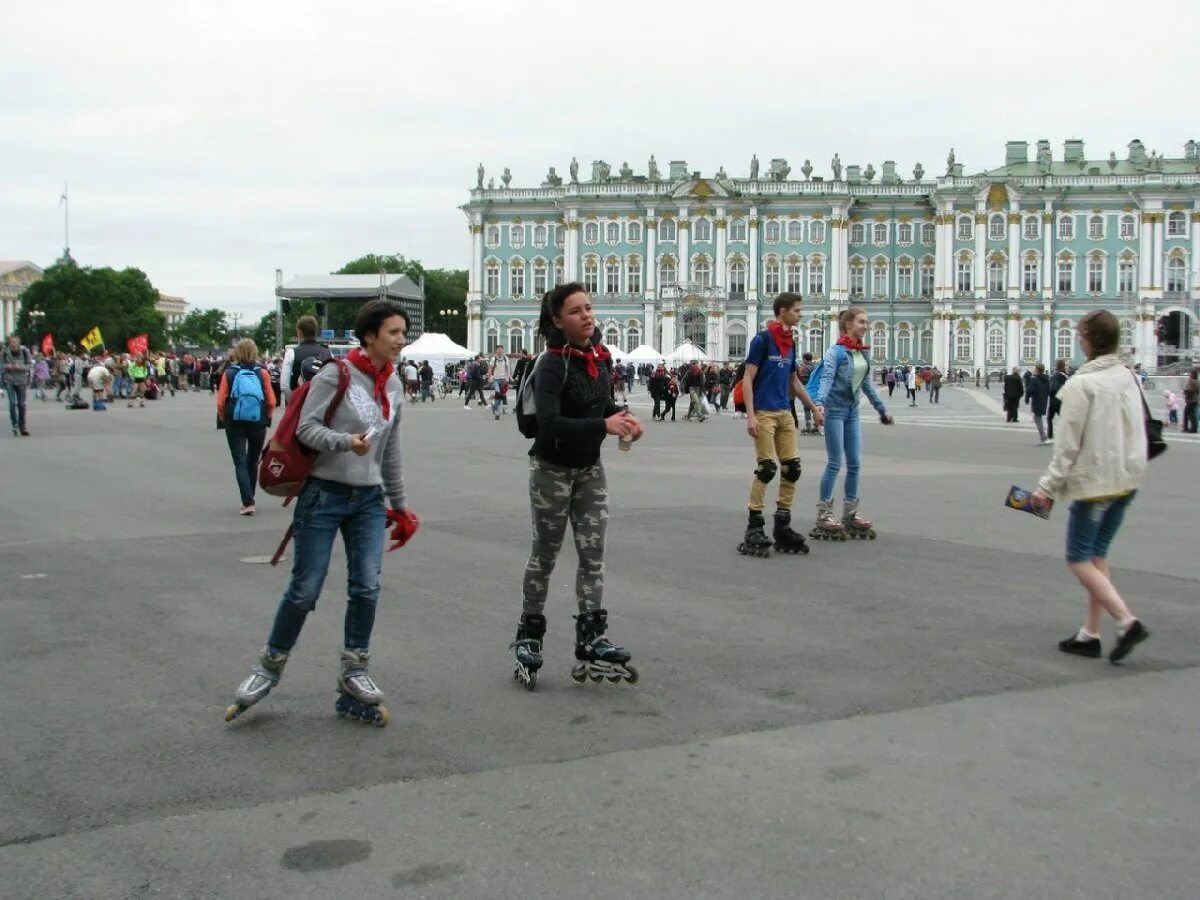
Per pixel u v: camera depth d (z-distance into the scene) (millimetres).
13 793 5250
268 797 5191
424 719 6301
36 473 19156
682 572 10477
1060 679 7070
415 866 4504
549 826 4867
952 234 102625
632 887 4316
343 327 143250
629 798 5168
